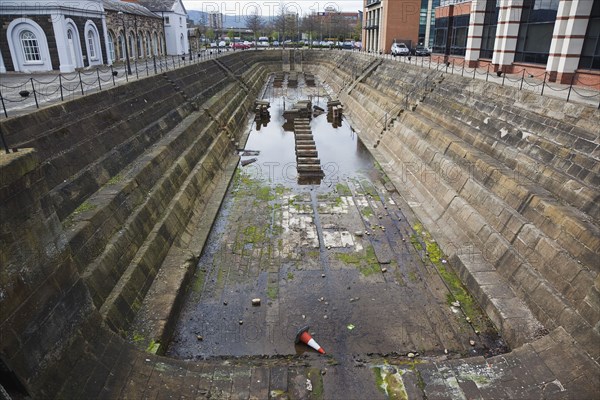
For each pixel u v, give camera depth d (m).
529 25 26.22
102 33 38.53
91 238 11.25
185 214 16.92
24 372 6.91
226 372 9.49
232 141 29.28
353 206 19.58
